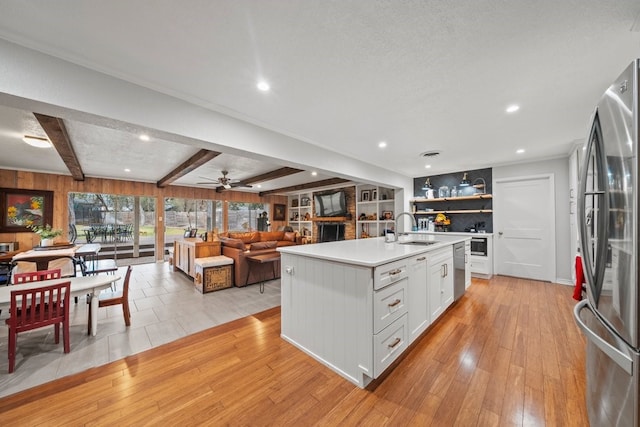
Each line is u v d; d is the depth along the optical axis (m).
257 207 9.25
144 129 1.98
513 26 1.36
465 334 2.46
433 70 1.78
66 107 1.61
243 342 2.36
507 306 3.21
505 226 4.80
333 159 3.80
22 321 1.96
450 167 5.11
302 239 6.48
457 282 3.24
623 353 0.91
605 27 1.36
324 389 1.71
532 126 2.85
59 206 5.48
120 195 6.34
